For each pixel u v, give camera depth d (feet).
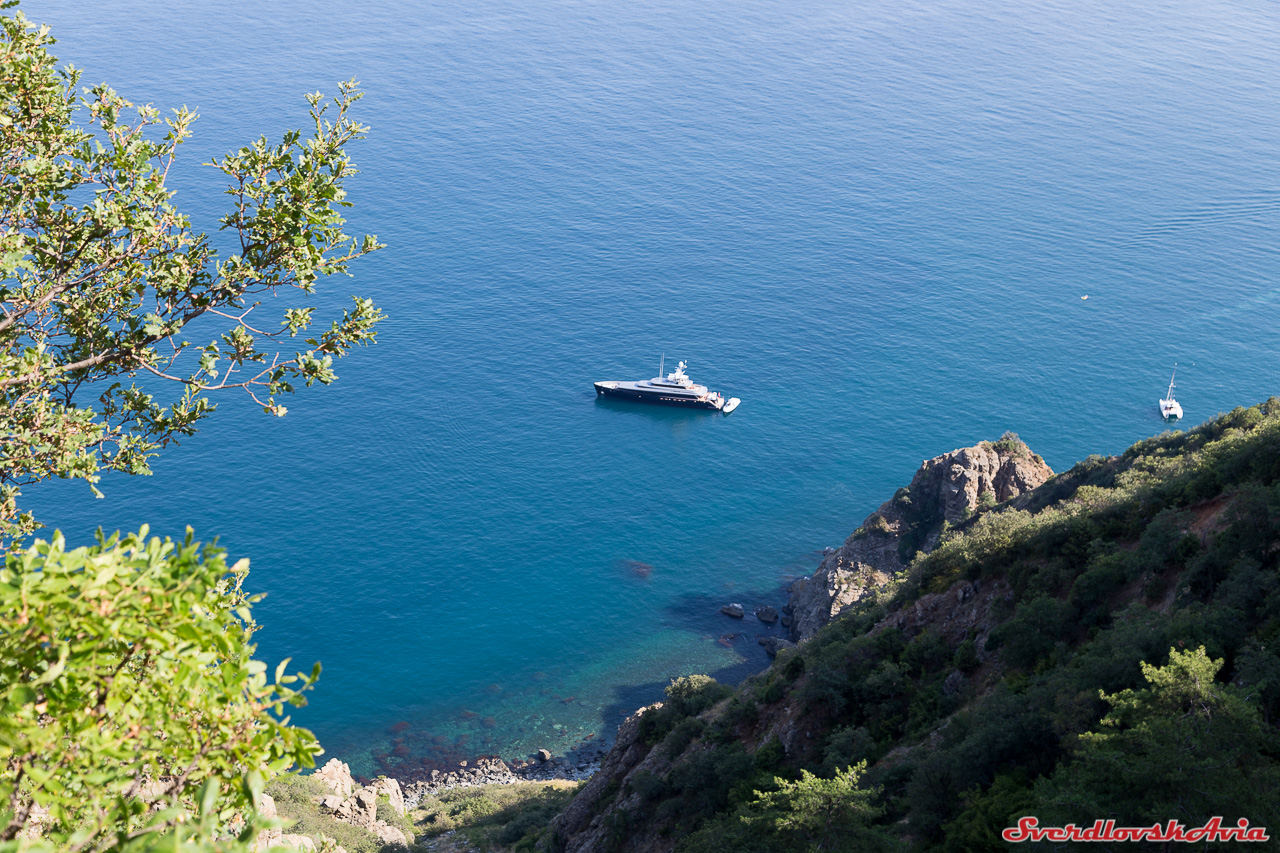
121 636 27.94
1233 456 162.81
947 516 369.50
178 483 397.19
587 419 510.17
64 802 28.94
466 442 472.44
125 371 64.08
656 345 595.06
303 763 32.27
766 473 476.95
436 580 375.04
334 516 398.83
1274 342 622.54
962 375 577.43
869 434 515.09
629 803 193.57
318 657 332.19
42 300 59.16
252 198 65.36
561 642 354.13
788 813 112.06
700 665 347.56
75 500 369.30
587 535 417.08
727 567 406.41
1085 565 167.53
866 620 210.79
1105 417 532.73
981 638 173.37
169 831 24.50
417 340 560.20
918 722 162.81
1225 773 79.36
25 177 58.29
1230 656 111.86
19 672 27.99
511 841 233.14
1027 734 120.78
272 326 508.53
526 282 653.30
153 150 63.67
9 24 58.95
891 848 107.34
